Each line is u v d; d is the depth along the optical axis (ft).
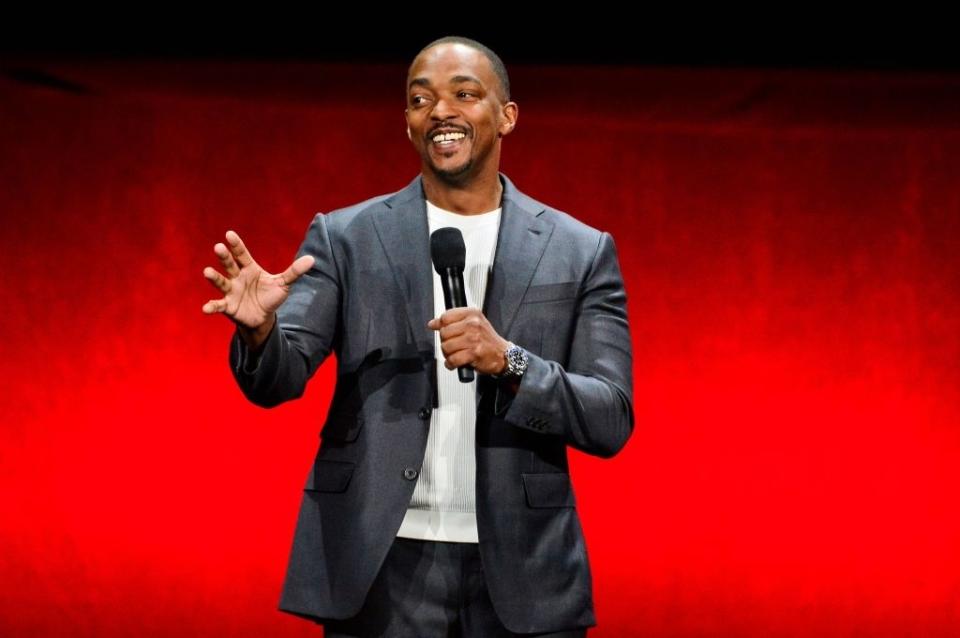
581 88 69.77
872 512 53.72
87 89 65.57
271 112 65.36
